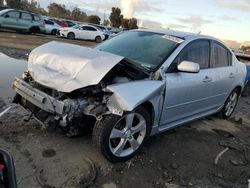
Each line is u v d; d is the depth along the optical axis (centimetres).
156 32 506
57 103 356
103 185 339
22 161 361
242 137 558
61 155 386
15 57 1066
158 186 355
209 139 518
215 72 535
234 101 652
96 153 402
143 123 401
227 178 398
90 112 361
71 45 432
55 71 380
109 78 382
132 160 401
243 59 970
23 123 459
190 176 388
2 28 2309
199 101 507
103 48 491
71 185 330
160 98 412
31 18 2406
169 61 432
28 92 389
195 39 493
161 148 450
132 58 446
